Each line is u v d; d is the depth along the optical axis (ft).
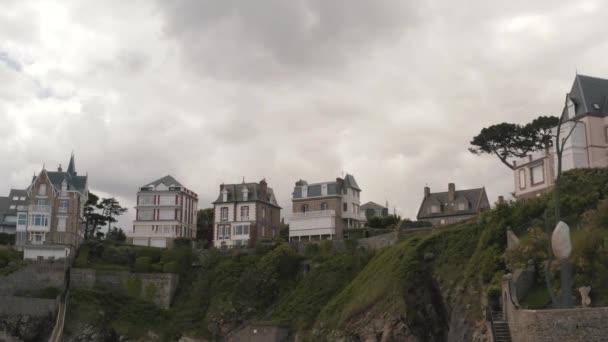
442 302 195.62
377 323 204.85
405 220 276.82
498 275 160.45
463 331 166.50
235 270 279.90
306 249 280.31
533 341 109.29
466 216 314.76
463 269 193.36
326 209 333.21
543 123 301.43
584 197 172.65
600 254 134.10
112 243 307.58
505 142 315.17
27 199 332.80
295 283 268.82
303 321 244.01
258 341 243.81
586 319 102.42
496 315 139.03
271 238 325.01
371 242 266.77
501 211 184.44
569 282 109.91
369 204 441.68
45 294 266.77
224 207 351.67
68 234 322.96
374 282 222.48
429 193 335.06
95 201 420.36
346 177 351.87
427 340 197.57
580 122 213.46
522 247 152.46
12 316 251.19
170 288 276.82
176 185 374.63
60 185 333.42
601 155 209.97
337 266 262.47
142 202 370.73
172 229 363.97
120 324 260.62
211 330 258.16
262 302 265.13
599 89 221.05
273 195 369.91
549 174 223.10
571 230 162.09
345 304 230.48
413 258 210.38
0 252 281.13
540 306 132.57
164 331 262.67
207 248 320.91
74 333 250.57
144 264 287.89
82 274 276.62
